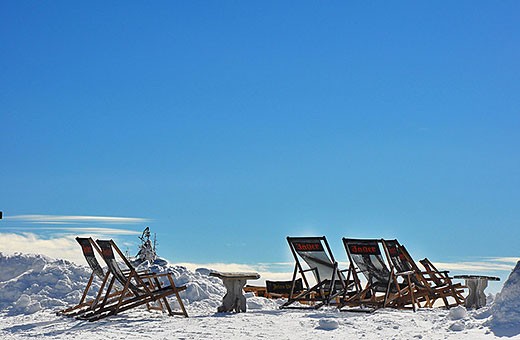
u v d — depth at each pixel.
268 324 11.01
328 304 13.50
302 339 9.56
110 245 13.23
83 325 12.20
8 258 17.62
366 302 13.20
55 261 17.55
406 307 13.41
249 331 10.35
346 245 13.67
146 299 13.14
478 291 13.34
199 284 16.47
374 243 13.38
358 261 13.64
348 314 12.23
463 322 9.79
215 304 15.42
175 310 14.67
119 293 14.35
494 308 9.50
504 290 9.52
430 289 13.92
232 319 11.74
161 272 17.58
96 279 16.88
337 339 9.45
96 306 13.73
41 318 14.05
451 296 14.15
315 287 13.88
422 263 14.75
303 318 11.71
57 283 16.45
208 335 10.09
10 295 16.11
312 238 14.04
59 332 11.43
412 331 9.74
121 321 12.32
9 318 14.53
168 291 13.18
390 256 13.62
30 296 16.02
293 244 14.25
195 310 14.52
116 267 13.37
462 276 13.44
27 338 11.02
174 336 10.15
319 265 14.11
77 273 16.98
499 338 8.61
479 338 8.77
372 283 13.62
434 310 13.09
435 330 9.70
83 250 14.12
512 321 9.07
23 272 17.27
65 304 15.73
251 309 14.16
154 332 10.68
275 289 15.20
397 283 13.22
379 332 9.85
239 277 13.03
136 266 18.38
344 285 13.64
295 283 15.05
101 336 10.59
